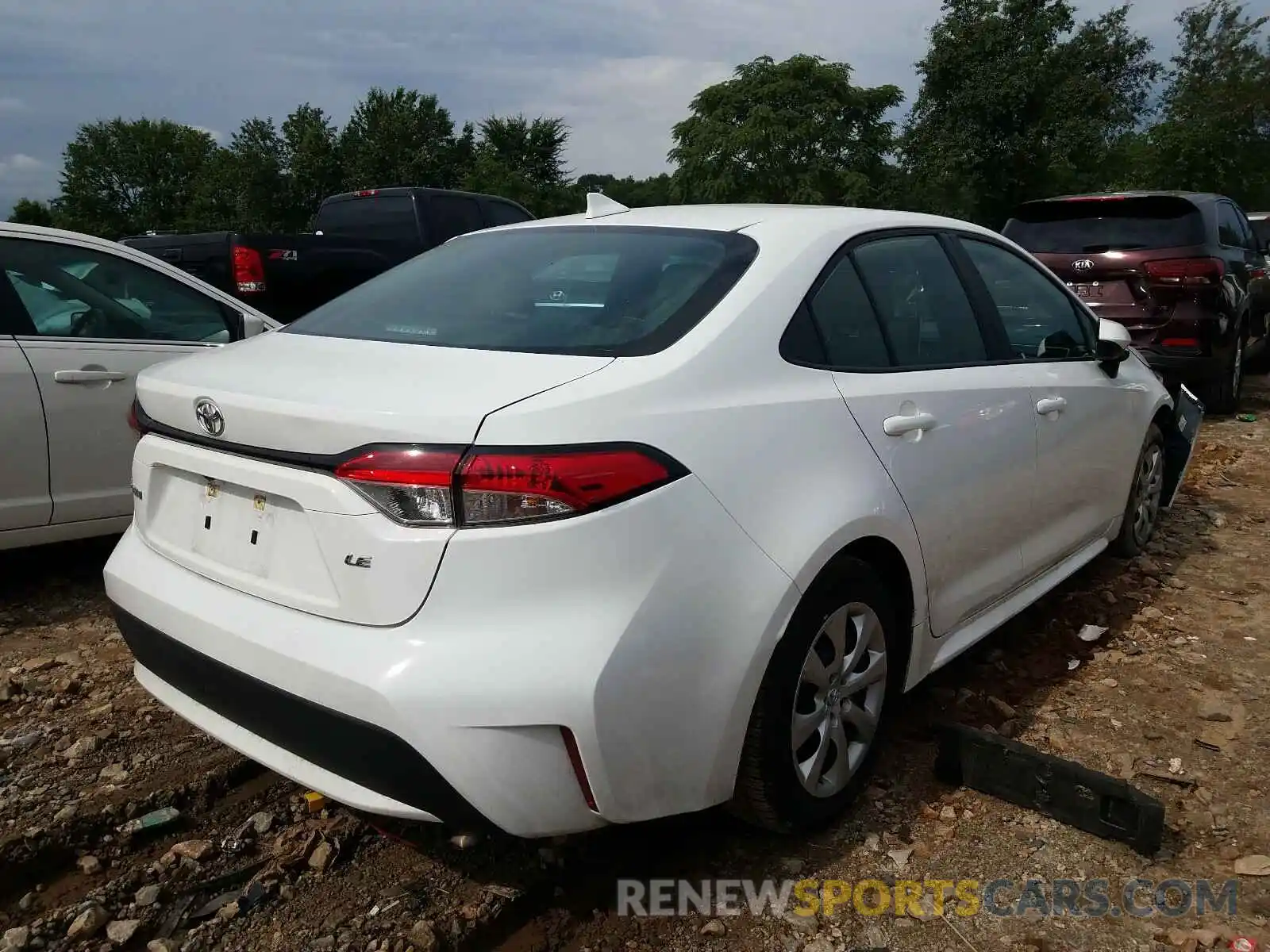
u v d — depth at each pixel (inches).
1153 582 178.9
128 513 175.3
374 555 78.5
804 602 94.1
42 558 191.0
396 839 104.3
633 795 82.6
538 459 77.2
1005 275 145.3
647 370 88.2
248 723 88.0
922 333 122.3
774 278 103.0
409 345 97.7
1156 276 301.1
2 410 157.2
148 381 101.8
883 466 104.9
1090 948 89.0
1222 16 1379.2
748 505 89.0
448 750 76.5
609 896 96.2
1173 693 137.6
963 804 111.0
